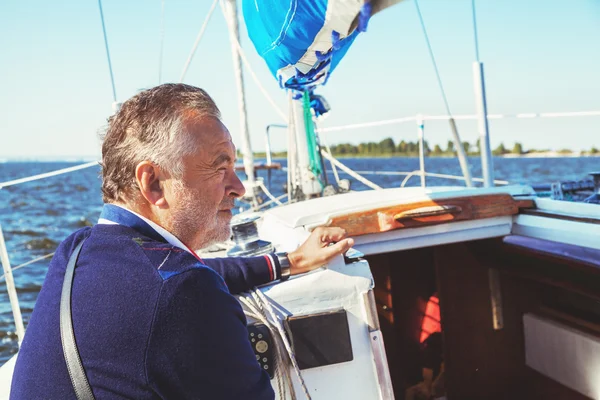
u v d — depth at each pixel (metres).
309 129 3.20
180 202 1.01
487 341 2.51
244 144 4.16
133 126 0.98
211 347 0.88
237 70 4.09
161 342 0.85
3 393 1.36
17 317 2.58
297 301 1.33
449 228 2.08
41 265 12.54
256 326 1.27
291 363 1.29
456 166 58.25
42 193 37.50
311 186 3.28
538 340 2.39
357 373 1.33
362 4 1.29
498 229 2.13
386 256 2.62
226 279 1.35
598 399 2.09
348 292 1.35
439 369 2.61
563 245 1.88
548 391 2.36
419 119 2.84
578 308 2.21
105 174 1.03
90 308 0.88
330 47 1.70
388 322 2.64
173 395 0.87
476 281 2.50
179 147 0.98
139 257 0.91
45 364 0.90
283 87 2.26
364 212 1.97
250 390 0.95
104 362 0.85
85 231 1.11
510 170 49.19
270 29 1.72
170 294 0.86
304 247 1.45
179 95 1.00
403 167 57.72
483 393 2.51
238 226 1.71
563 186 2.85
